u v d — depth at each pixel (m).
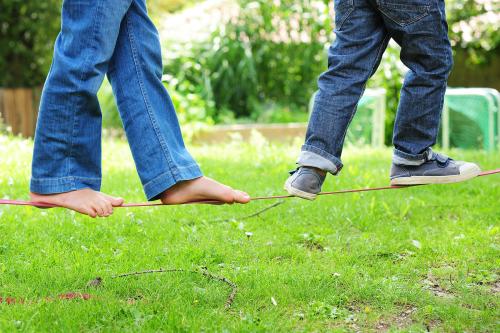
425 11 2.85
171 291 3.05
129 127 2.68
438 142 8.79
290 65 11.96
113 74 2.70
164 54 10.85
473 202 4.88
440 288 3.26
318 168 2.93
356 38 2.94
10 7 10.61
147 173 2.65
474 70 12.02
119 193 5.05
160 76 2.76
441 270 3.44
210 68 11.34
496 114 8.45
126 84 2.68
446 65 2.96
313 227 4.29
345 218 4.44
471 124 8.40
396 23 2.89
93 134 2.64
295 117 11.14
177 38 11.32
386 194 5.10
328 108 2.93
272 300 2.95
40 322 2.64
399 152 3.09
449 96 8.45
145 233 4.01
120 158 6.56
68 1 2.56
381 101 8.71
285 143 9.49
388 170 6.08
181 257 3.56
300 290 3.07
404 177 3.10
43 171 2.62
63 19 2.59
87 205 2.62
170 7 12.74
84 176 2.66
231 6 11.88
